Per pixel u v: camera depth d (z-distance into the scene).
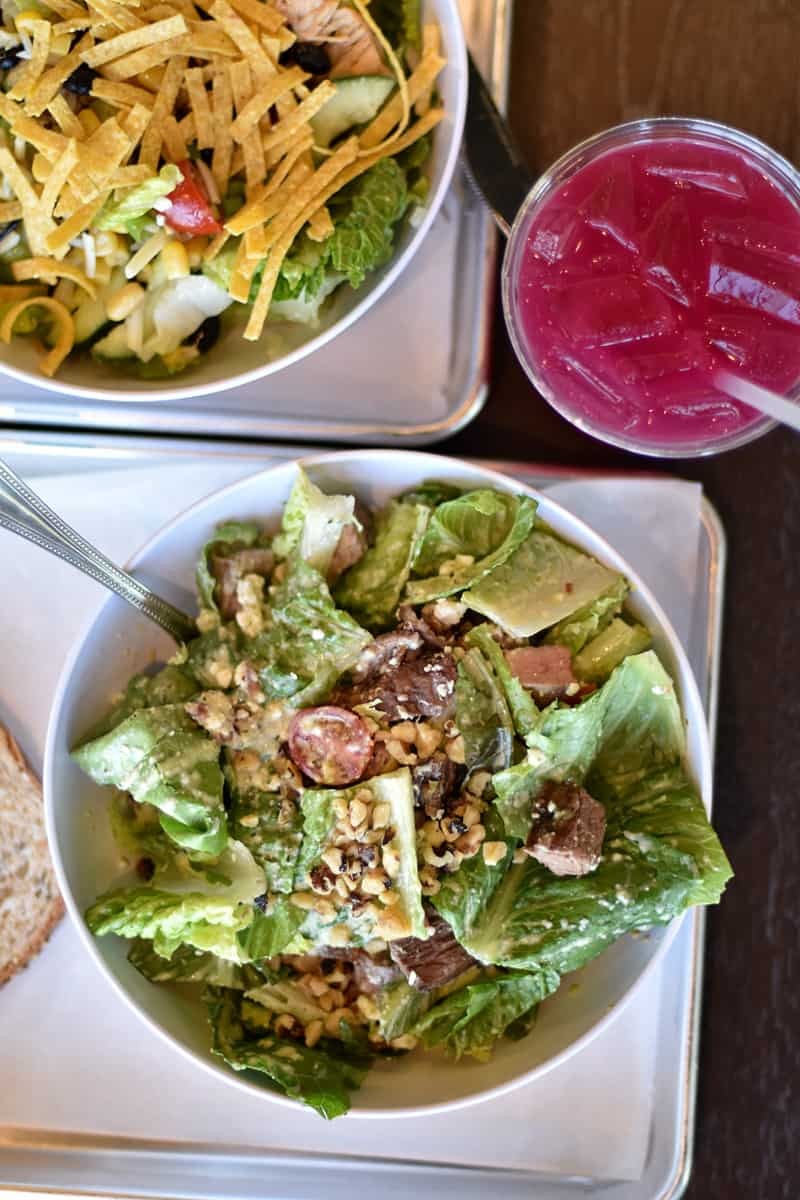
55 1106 0.52
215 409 0.52
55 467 0.52
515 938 0.47
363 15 0.48
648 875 0.48
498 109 0.52
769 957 0.54
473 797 0.48
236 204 0.48
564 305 0.48
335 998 0.50
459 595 0.49
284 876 0.48
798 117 0.53
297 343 0.51
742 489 0.54
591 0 0.52
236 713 0.48
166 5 0.47
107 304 0.49
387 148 0.49
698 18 0.52
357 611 0.49
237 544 0.50
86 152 0.46
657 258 0.47
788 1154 0.54
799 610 0.54
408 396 0.53
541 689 0.48
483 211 0.52
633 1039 0.52
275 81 0.47
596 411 0.49
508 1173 0.53
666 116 0.51
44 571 0.53
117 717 0.49
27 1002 0.52
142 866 0.50
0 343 0.49
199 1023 0.50
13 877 0.52
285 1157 0.53
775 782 0.54
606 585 0.49
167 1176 0.52
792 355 0.48
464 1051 0.49
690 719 0.48
